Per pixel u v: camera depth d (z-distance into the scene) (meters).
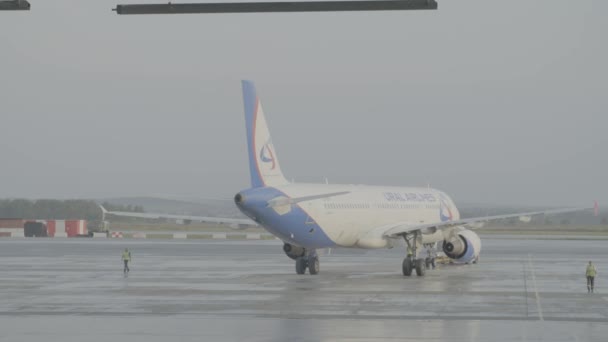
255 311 115.88
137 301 128.88
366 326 100.94
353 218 193.75
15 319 107.19
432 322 104.75
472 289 151.00
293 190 177.88
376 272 198.75
